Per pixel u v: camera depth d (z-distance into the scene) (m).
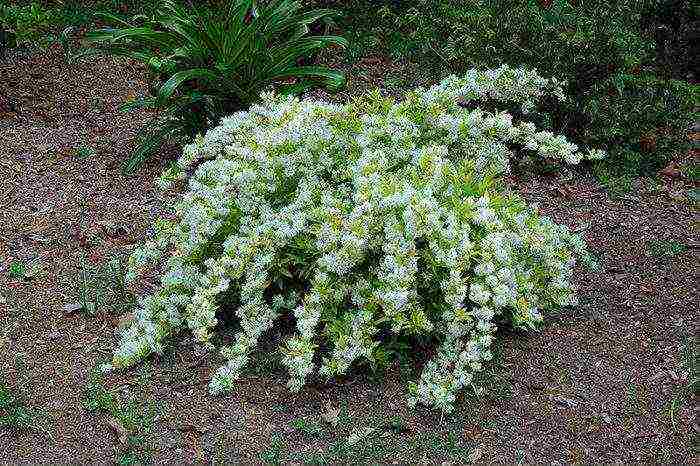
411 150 3.84
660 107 5.83
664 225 5.07
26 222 4.87
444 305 3.49
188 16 5.71
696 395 3.51
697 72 6.91
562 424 3.37
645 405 3.46
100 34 5.67
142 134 6.14
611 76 5.68
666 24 6.98
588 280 4.41
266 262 3.57
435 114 3.98
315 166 3.92
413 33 7.29
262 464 3.16
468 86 4.57
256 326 3.62
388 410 3.44
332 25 7.68
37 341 3.82
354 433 3.31
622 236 4.93
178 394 3.51
